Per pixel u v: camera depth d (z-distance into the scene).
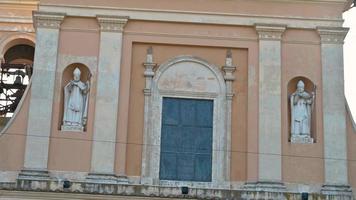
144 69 23.14
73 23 23.19
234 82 23.17
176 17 23.38
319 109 22.88
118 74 22.75
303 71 23.22
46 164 21.80
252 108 22.78
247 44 23.34
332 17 23.61
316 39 23.52
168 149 22.62
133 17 23.27
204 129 22.88
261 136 22.45
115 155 22.08
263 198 21.69
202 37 23.34
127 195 21.39
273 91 22.86
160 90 23.05
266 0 23.62
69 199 21.28
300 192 21.98
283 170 22.27
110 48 22.97
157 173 22.30
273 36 23.33
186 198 21.53
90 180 21.69
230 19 23.45
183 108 23.05
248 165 22.28
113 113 22.38
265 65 23.08
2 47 27.61
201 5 23.55
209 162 22.59
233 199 21.64
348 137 22.78
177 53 23.36
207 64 23.30
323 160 22.38
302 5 23.67
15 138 22.12
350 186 22.28
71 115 22.45
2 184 21.23
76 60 22.88
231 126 22.81
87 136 22.23
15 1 27.80
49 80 22.55
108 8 23.28
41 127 22.09
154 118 22.78
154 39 23.23
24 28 27.72
